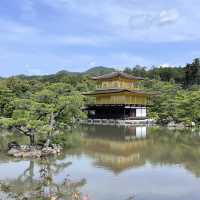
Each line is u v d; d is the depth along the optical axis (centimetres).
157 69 18200
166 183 2800
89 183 2747
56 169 3247
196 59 16488
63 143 4759
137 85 10762
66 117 4506
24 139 5159
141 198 2414
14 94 7556
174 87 10962
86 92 9875
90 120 8850
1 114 6375
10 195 2231
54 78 13125
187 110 7781
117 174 3083
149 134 6175
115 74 9731
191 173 3152
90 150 4372
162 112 8531
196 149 4494
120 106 8975
